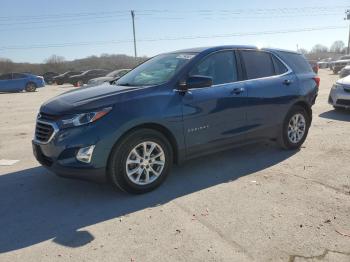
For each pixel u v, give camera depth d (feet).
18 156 21.17
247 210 13.21
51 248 11.09
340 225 12.00
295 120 20.63
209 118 16.30
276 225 12.06
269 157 19.57
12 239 11.72
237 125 17.52
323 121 29.27
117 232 11.92
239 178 16.51
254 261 10.11
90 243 11.30
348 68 56.59
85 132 13.47
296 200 13.98
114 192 15.25
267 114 18.80
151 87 15.03
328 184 15.53
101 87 16.37
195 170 17.71
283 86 19.48
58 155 13.84
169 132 15.20
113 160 14.03
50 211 13.69
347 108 32.40
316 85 21.70
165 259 10.31
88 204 14.19
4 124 32.86
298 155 19.84
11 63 182.09
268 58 19.52
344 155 19.60
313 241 11.06
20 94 75.56
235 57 17.92
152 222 12.51
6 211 13.80
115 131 13.74
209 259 10.25
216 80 16.87
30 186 16.25
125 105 14.11
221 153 20.40
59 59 187.52
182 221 12.51
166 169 15.49
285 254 10.43
